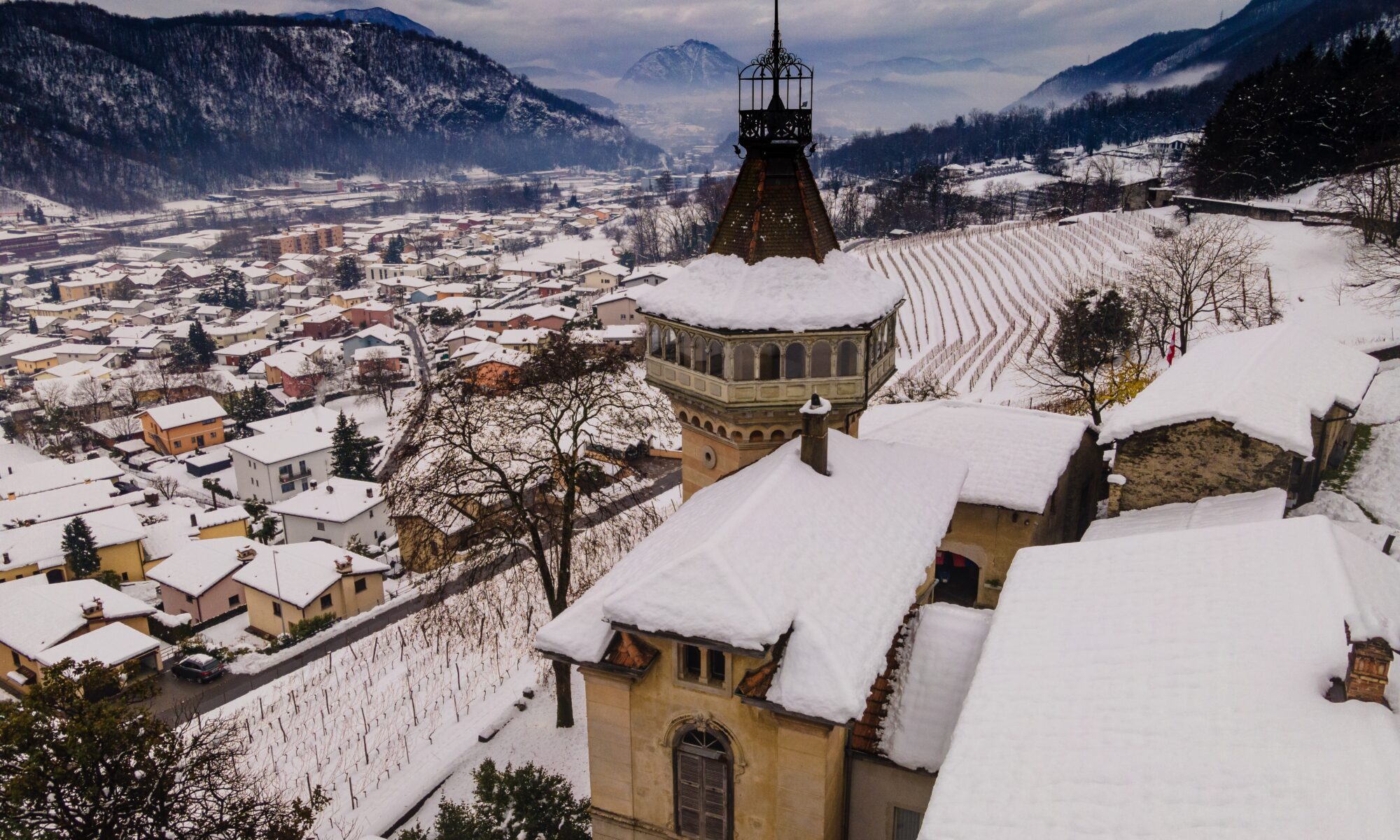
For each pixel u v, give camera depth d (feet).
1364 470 144.25
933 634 84.53
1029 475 123.75
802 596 74.79
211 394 560.61
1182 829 49.70
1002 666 69.82
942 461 105.70
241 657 226.99
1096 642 69.00
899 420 137.49
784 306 96.58
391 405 524.11
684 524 89.35
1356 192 305.73
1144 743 56.85
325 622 239.50
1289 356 133.49
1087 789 55.01
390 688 173.27
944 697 79.87
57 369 593.83
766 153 101.24
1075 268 398.42
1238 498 112.37
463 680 169.58
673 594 73.51
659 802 83.41
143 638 229.25
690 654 77.77
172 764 92.12
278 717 171.01
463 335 608.60
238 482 413.39
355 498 323.98
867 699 74.59
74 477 393.50
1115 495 121.70
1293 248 325.62
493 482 141.49
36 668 232.73
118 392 549.13
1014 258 453.99
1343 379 131.64
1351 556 69.87
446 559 142.10
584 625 80.28
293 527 321.32
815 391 98.73
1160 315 259.19
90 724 84.94
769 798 78.13
